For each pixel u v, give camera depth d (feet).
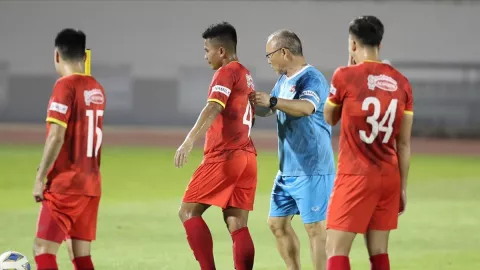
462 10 359.05
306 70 67.77
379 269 55.57
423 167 193.77
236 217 67.15
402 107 54.90
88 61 61.82
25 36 343.87
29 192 137.80
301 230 104.63
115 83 348.18
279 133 69.51
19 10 343.87
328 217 55.06
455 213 120.57
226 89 63.93
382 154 54.49
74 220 55.62
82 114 55.42
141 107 347.15
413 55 360.48
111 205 124.06
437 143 279.49
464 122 328.49
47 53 344.49
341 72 54.70
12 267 68.59
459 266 81.87
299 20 360.48
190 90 350.84
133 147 240.53
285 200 70.03
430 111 328.90
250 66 358.23
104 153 216.74
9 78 340.80
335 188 55.01
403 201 56.75
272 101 64.69
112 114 345.72
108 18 350.23
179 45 352.08
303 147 67.82
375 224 55.42
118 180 156.66
